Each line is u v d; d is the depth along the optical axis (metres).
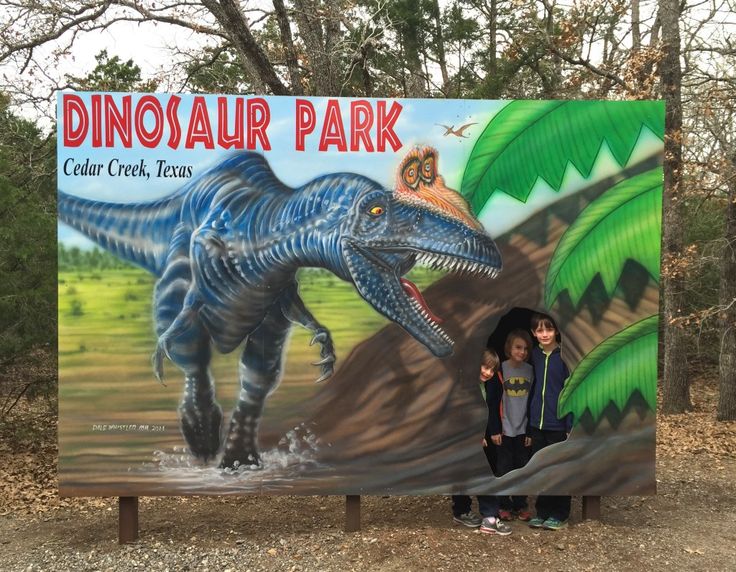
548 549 4.22
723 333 10.28
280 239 4.30
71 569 4.09
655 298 4.43
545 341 4.46
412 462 4.38
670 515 5.05
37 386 8.09
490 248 4.34
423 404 4.37
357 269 4.32
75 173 4.26
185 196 4.29
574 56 11.47
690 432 9.38
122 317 4.30
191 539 4.54
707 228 13.06
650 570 3.94
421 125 4.30
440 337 4.36
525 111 4.34
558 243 4.38
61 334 4.28
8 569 4.14
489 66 15.97
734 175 8.22
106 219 4.27
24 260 7.41
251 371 4.33
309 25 10.55
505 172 4.34
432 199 4.33
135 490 4.32
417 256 4.33
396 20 13.24
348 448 4.36
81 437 4.30
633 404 4.46
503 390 4.60
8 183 7.71
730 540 4.50
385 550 4.21
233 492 4.34
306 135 4.29
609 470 4.47
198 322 4.31
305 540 4.44
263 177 4.29
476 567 3.96
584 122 4.37
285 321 4.33
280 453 4.35
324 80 10.53
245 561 4.12
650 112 4.39
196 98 4.26
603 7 11.38
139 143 4.26
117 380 4.30
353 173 4.30
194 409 4.33
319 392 4.35
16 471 7.40
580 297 4.41
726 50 9.77
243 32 9.84
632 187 4.40
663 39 10.05
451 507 5.15
